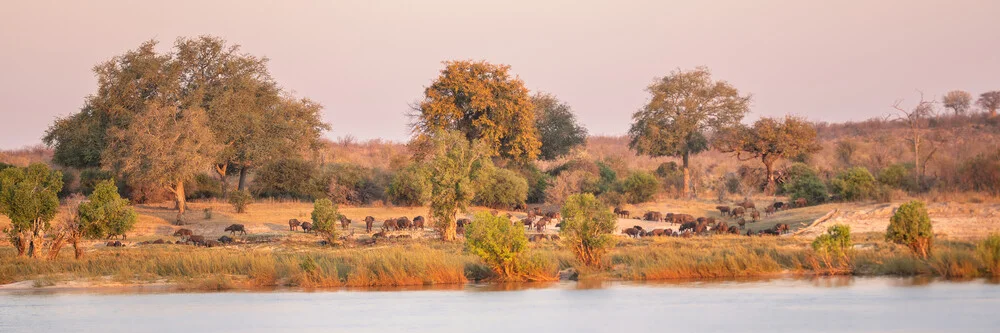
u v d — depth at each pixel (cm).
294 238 12850
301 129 18400
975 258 8325
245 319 6656
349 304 7356
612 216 9356
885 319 6100
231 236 13325
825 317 6241
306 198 18500
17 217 10100
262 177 18338
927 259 8569
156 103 16012
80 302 7619
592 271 9081
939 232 11031
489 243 8800
